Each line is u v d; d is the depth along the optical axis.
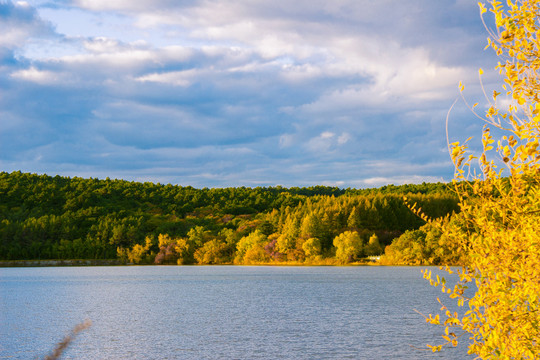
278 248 192.50
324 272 145.38
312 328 50.00
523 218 7.54
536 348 7.47
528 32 7.07
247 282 113.44
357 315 59.00
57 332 49.91
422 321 53.16
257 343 42.72
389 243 189.75
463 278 8.28
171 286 106.69
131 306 72.50
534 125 7.20
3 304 76.44
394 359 35.66
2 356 38.84
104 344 43.25
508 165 7.36
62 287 107.31
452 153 7.69
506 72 7.29
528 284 7.50
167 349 41.00
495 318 7.67
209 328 51.22
